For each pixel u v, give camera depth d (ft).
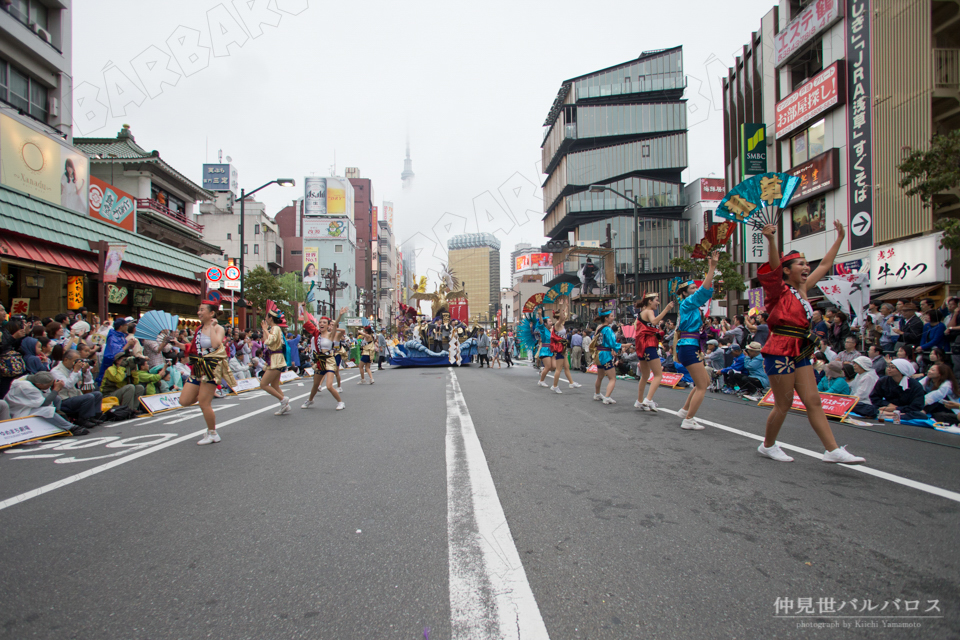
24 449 20.29
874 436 20.10
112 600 8.04
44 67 71.56
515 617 7.30
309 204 274.57
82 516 11.91
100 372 32.22
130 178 94.84
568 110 159.84
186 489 13.91
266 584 8.47
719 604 7.60
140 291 71.26
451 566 8.93
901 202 55.72
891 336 34.60
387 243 368.07
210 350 20.29
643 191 159.74
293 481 14.40
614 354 30.25
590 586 8.18
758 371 33.06
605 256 103.45
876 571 8.57
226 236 202.59
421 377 56.70
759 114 86.58
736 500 12.07
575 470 14.83
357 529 10.73
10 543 10.37
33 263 49.37
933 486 13.00
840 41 65.10
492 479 14.03
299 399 36.17
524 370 70.23
